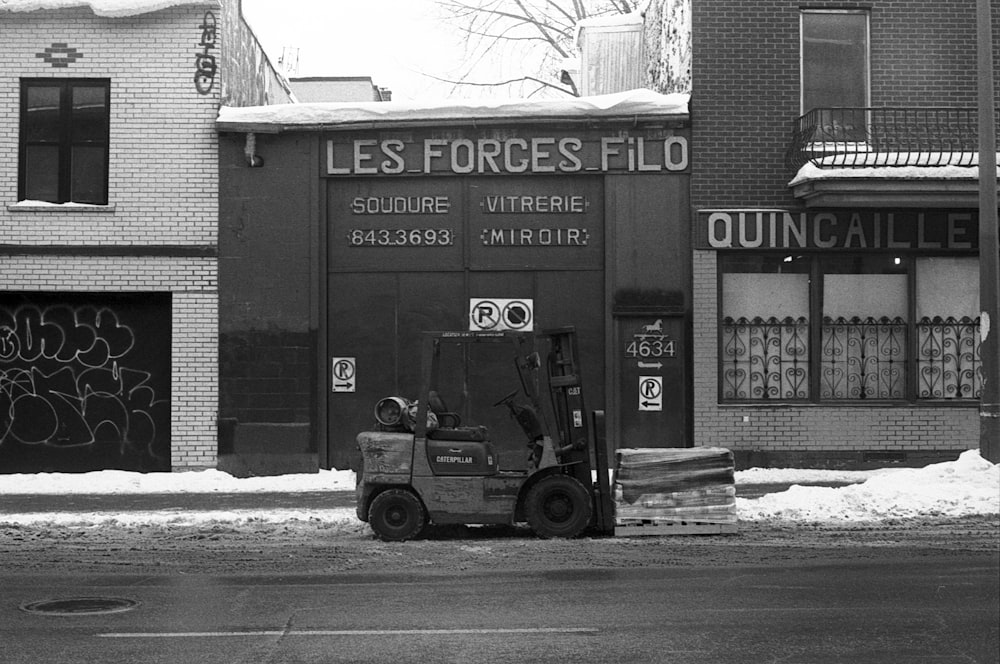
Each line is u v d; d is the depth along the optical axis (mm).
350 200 17906
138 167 17766
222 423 17625
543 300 17812
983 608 8406
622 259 17656
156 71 17812
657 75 21281
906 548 11219
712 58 17781
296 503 14734
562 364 12398
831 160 16891
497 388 17750
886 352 17797
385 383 17781
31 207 17594
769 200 17703
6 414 17812
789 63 17781
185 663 6906
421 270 17859
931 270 17828
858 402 17625
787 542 11648
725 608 8445
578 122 17734
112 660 6996
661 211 17688
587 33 24266
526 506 11984
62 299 17875
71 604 8797
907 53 17922
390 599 8906
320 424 17688
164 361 17875
